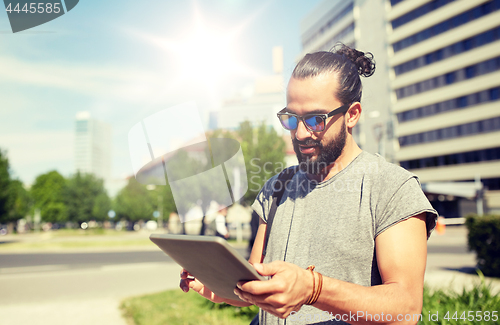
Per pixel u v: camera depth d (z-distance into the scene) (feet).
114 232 151.02
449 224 98.53
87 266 34.32
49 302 17.87
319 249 3.24
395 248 2.79
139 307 15.56
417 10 122.52
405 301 2.54
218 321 12.85
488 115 105.19
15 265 35.65
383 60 133.39
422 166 121.90
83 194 147.95
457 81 112.57
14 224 191.01
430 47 118.83
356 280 3.01
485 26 105.19
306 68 3.34
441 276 21.11
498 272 20.88
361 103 3.49
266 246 3.85
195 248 2.23
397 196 2.95
